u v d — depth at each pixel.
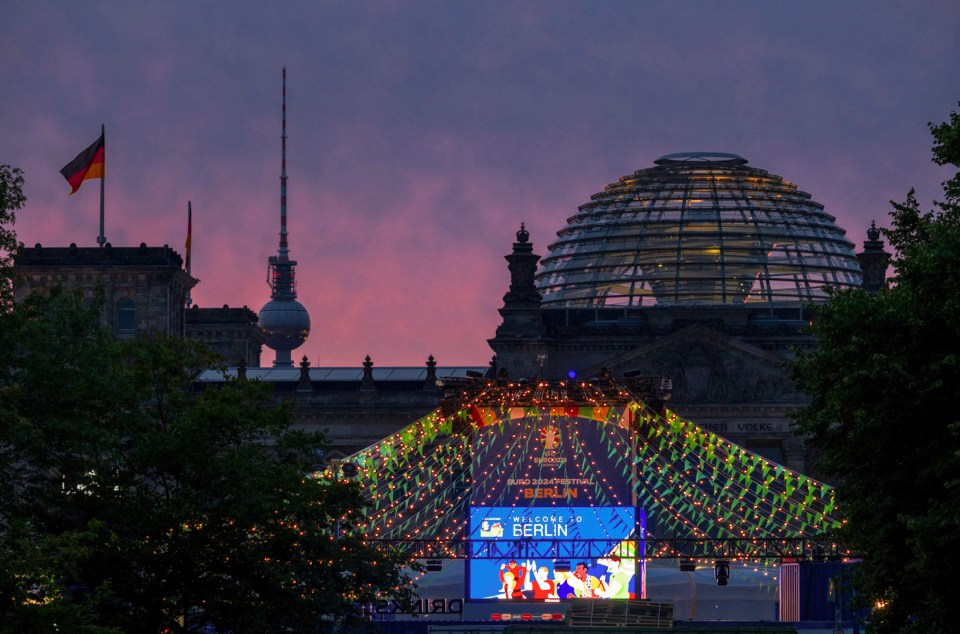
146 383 97.75
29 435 85.88
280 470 96.75
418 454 189.25
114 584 92.69
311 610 96.12
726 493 175.88
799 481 163.62
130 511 93.06
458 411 146.75
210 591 93.81
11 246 92.19
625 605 110.31
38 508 91.31
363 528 157.25
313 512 97.12
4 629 74.00
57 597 75.88
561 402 143.12
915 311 78.94
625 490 141.75
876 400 80.00
